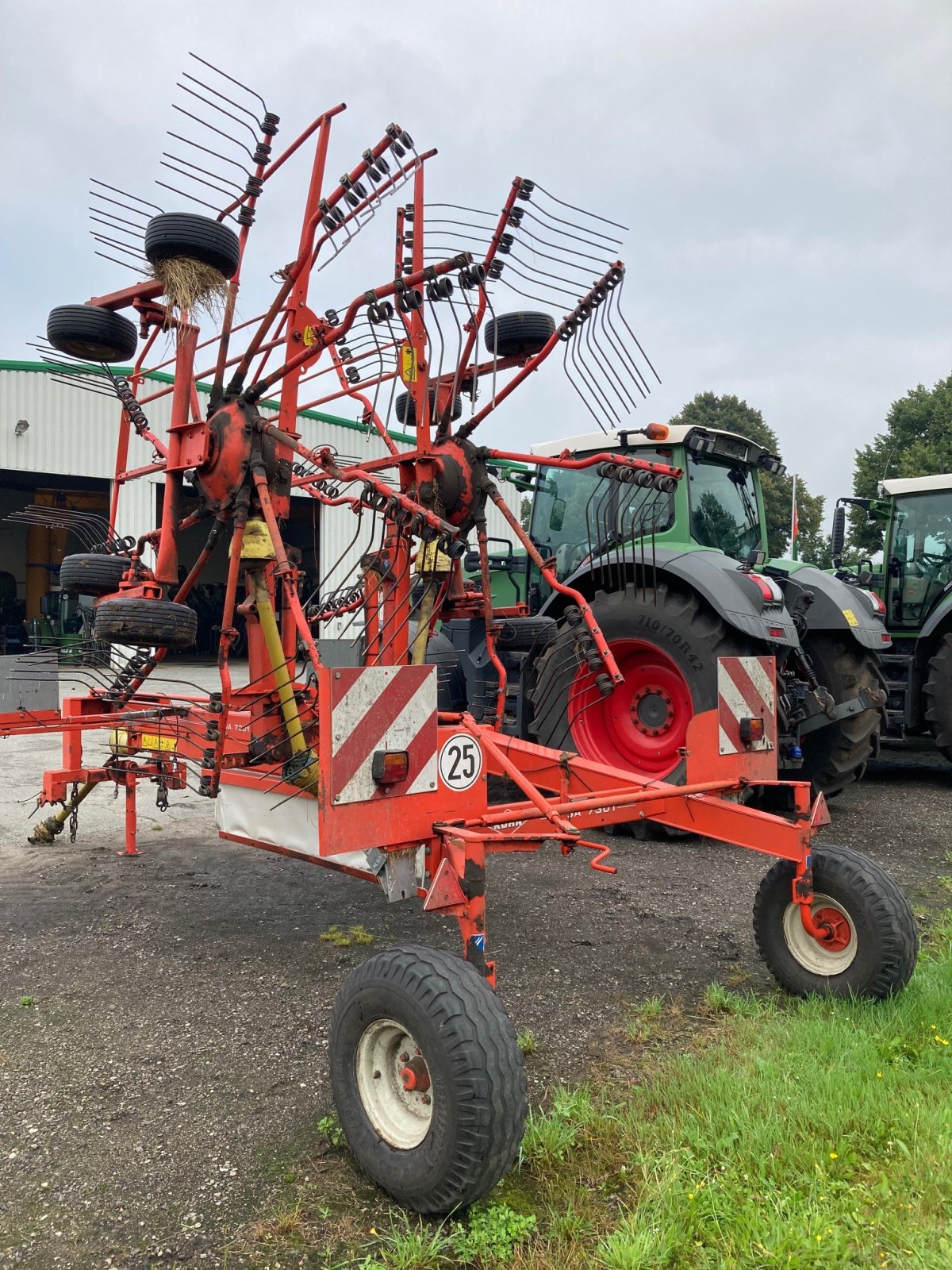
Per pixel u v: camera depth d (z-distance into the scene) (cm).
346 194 353
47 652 433
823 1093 238
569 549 666
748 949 368
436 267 318
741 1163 214
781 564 695
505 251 386
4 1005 315
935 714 710
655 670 554
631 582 563
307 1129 240
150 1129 240
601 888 449
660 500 607
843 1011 292
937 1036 269
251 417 344
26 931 386
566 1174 217
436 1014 203
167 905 421
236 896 434
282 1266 189
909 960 292
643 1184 208
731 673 341
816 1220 188
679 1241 190
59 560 2109
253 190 396
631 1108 240
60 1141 234
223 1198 212
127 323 440
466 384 420
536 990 327
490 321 428
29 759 812
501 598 714
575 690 563
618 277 399
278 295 354
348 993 225
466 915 235
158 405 1689
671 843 540
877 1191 201
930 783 745
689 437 591
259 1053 281
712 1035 289
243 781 353
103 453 1705
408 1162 205
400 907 420
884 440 3566
